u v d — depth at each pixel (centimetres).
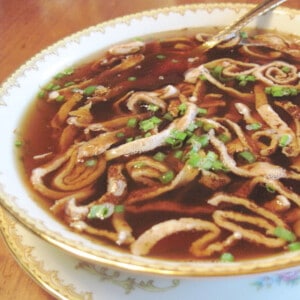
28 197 24
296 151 26
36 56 35
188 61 36
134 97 31
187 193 24
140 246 22
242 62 35
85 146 27
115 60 37
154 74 34
